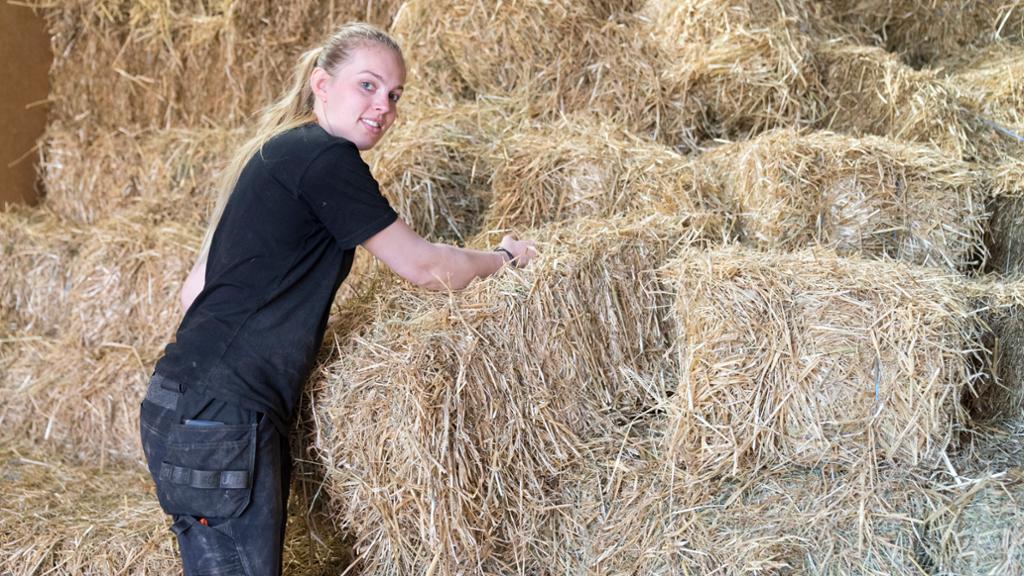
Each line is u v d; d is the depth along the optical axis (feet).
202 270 6.54
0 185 10.78
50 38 11.29
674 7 9.64
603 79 9.52
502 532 6.43
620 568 6.33
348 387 6.22
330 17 10.84
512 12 9.55
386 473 6.18
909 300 6.14
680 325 6.72
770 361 6.18
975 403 7.27
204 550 5.86
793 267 6.46
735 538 6.14
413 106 9.62
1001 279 8.03
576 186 8.01
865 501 6.14
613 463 6.66
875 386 6.08
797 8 9.97
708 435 6.32
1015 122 9.62
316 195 5.69
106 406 8.81
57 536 7.23
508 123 9.45
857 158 7.75
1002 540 5.97
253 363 5.75
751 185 8.00
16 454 8.78
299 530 7.51
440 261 6.23
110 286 9.17
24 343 9.43
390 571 6.40
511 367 6.45
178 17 10.95
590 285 6.92
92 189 11.01
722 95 9.53
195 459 5.65
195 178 10.43
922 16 11.85
